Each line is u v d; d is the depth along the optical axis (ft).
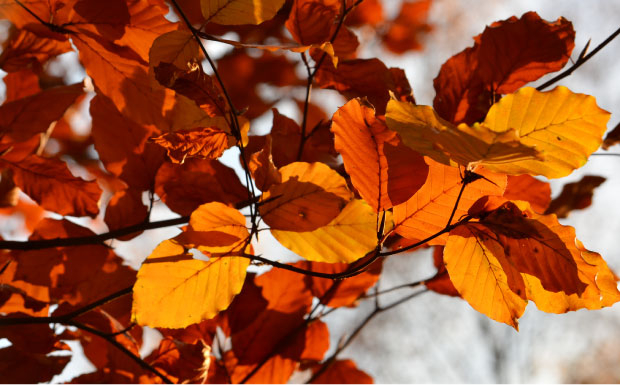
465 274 2.95
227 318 3.45
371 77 3.34
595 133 2.79
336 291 3.50
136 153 3.38
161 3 3.24
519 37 3.31
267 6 3.07
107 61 3.25
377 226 2.93
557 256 2.89
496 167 2.80
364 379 3.66
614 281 2.90
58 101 3.39
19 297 3.40
